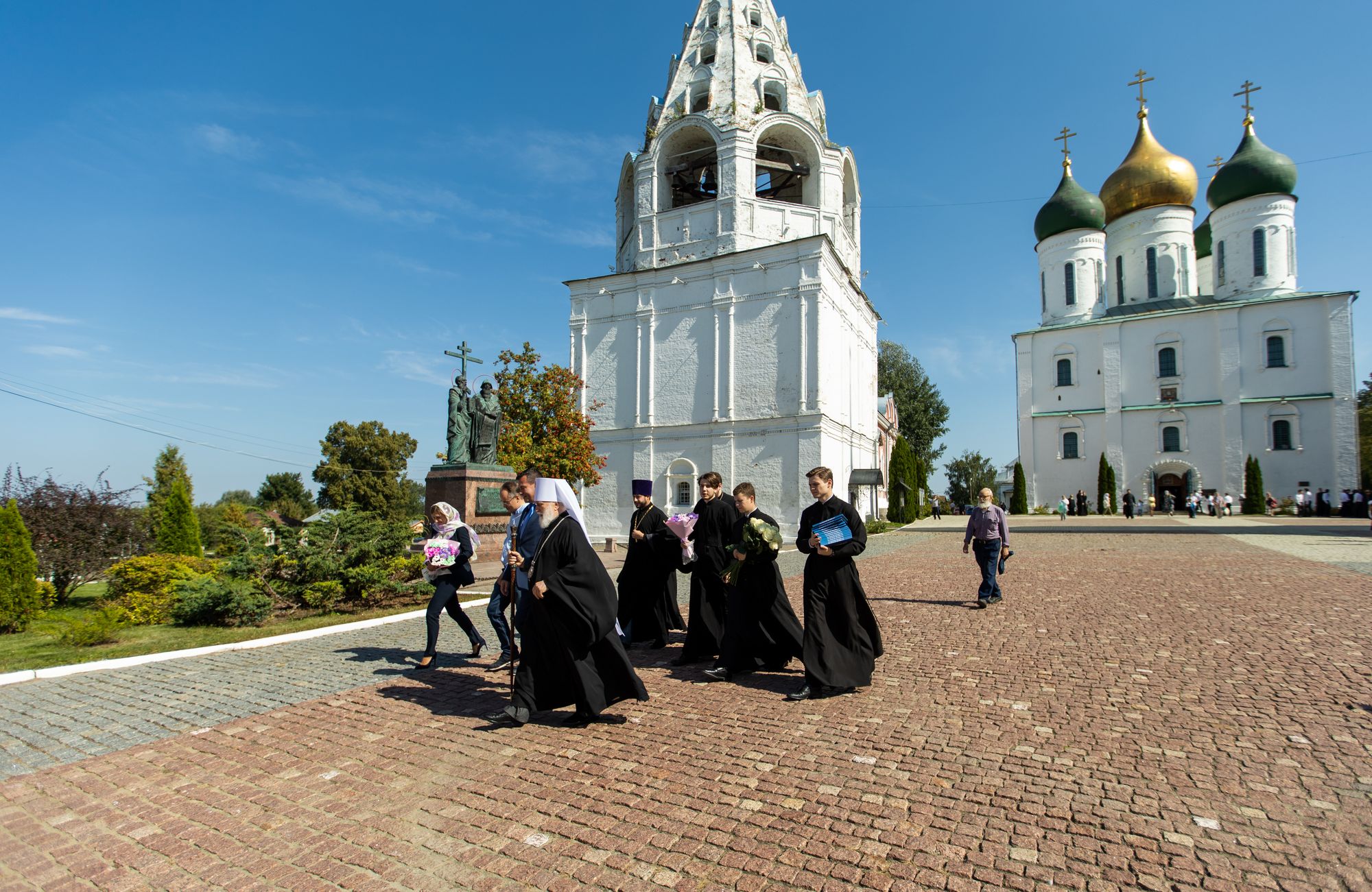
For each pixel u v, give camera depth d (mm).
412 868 3322
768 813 3768
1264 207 45250
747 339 29812
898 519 41375
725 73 32250
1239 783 3979
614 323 32875
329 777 4434
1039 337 49406
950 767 4320
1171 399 45625
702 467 30203
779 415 28781
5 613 10773
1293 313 43062
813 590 6020
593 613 5188
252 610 10180
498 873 3256
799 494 28219
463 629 7832
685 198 35406
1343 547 18047
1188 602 9898
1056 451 48406
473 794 4125
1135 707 5355
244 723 5535
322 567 11133
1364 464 50531
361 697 6242
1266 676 6078
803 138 32438
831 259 30000
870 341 37969
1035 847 3334
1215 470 44281
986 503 10148
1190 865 3137
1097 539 23391
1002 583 12578
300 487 65750
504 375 25844
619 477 32125
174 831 3771
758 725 5203
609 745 4891
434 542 7402
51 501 14375
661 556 7984
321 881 3240
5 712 5902
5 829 3838
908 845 3381
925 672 6547
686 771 4367
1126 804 3762
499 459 23109
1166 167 48438
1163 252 48719
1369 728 4758
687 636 7328
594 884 3133
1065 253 50344
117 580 12234
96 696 6348
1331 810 3617
